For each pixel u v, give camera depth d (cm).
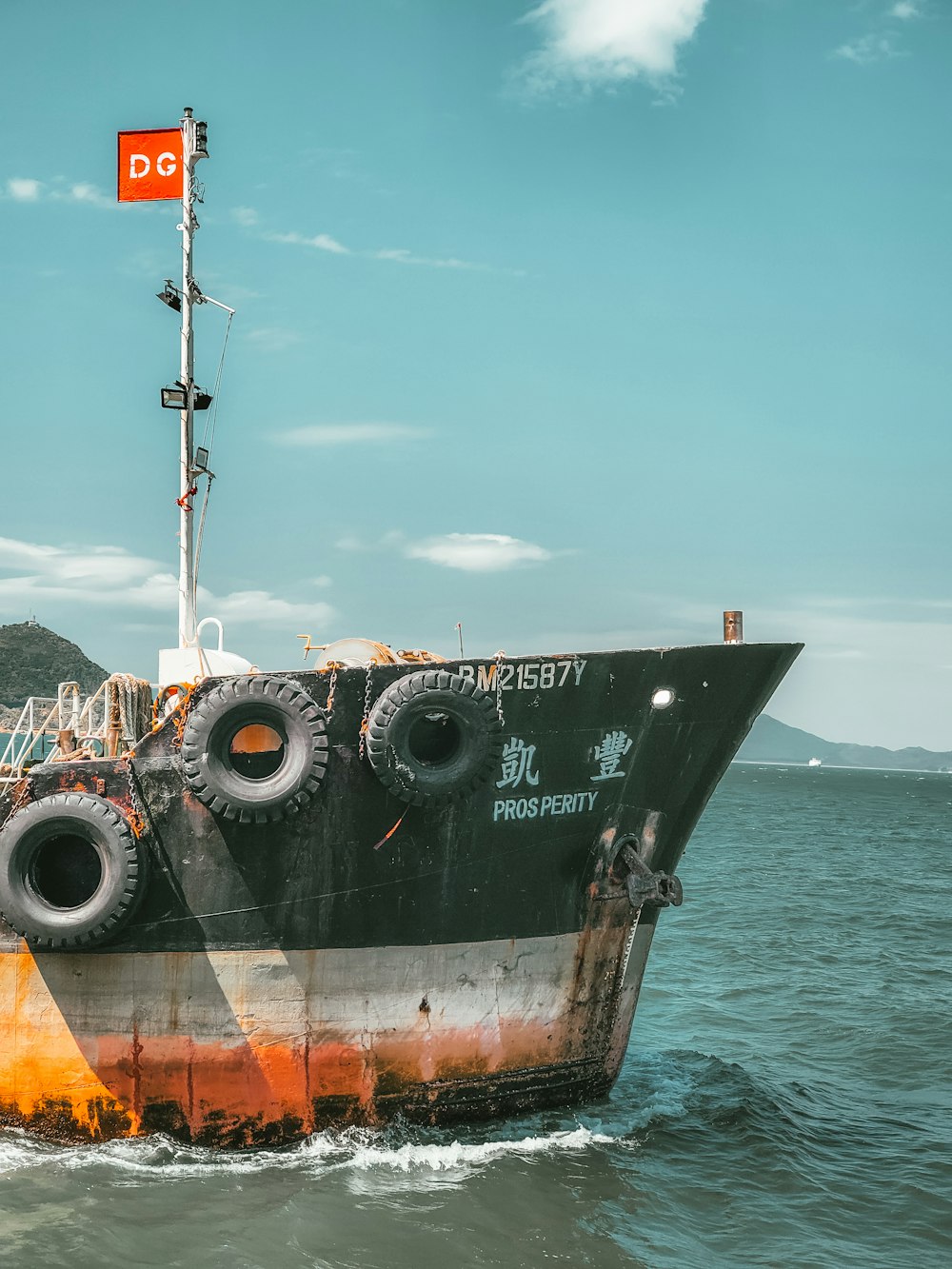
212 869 1093
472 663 1109
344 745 1097
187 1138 1112
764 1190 1141
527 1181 1091
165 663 1320
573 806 1170
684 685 1186
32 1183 1035
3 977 1100
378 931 1123
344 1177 1073
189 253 1391
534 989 1184
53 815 1062
